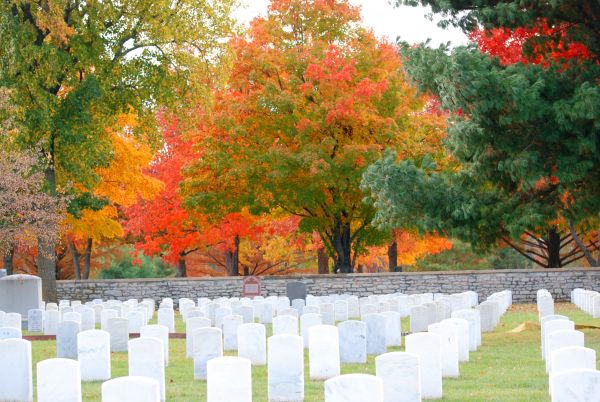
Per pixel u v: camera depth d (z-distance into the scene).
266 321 28.41
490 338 22.73
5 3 30.81
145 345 14.02
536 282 38.00
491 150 21.69
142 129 35.62
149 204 44.09
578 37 22.22
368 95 35.78
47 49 30.70
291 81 37.62
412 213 22.77
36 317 26.30
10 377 14.09
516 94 19.64
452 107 20.72
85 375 16.19
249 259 53.34
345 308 27.92
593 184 21.64
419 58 21.36
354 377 10.25
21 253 50.75
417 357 11.81
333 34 40.28
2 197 28.34
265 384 15.52
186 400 14.01
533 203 21.91
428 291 38.44
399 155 38.09
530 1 21.56
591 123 20.48
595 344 20.08
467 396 13.80
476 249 23.14
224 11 34.69
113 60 34.09
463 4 22.20
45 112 31.20
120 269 60.69
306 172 38.03
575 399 10.19
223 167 37.97
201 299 31.28
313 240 45.25
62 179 35.69
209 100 34.78
